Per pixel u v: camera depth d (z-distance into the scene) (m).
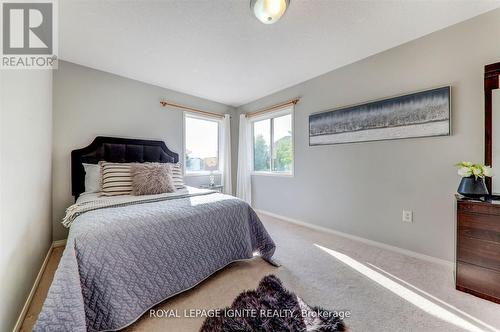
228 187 4.01
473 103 1.71
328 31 1.88
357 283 1.62
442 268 1.82
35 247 1.59
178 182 2.74
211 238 1.68
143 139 3.02
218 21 1.73
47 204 2.06
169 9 1.59
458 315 1.28
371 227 2.35
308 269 1.84
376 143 2.28
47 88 2.05
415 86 2.01
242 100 3.91
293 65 2.53
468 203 1.47
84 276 1.11
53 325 0.90
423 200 1.98
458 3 1.55
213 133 4.02
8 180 1.08
